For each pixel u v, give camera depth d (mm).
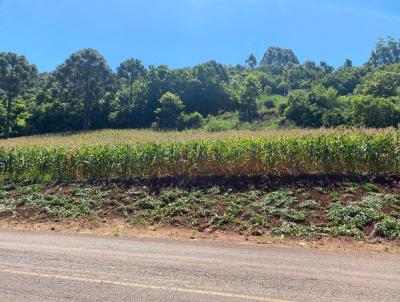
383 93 72188
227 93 89750
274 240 11211
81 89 84375
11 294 5812
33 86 86625
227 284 6297
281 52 182250
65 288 6070
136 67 95000
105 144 23125
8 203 17297
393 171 16547
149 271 7039
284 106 77812
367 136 17422
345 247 10344
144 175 20047
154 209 15641
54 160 21688
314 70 131750
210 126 68938
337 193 15008
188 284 6281
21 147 24281
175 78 88562
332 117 56750
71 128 82375
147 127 78938
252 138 19156
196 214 14477
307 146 17594
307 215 13328
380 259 8391
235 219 13648
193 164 19156
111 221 14773
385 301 5609
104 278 6578
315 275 6895
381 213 12641
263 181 17078
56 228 13391
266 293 5883
